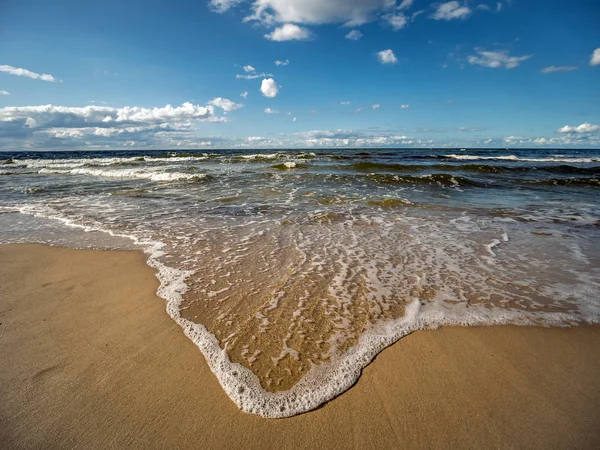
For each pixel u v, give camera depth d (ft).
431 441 6.05
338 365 7.93
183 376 7.63
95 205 28.45
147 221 22.61
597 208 27.14
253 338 8.96
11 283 12.96
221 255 15.65
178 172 53.78
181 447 5.96
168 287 12.22
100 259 15.40
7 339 9.18
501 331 9.37
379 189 36.94
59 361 8.23
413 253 15.88
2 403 6.94
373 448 5.93
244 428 6.33
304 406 6.79
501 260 14.96
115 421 6.48
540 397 7.07
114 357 8.36
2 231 20.34
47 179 49.14
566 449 5.90
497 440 6.07
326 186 39.24
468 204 28.53
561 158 100.78
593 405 6.84
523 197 32.45
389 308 10.56
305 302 10.91
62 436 6.17
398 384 7.39
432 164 68.74
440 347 8.66
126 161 86.58
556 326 9.62
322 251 16.15
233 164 74.33
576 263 14.62
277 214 24.59
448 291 11.79
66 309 10.84
